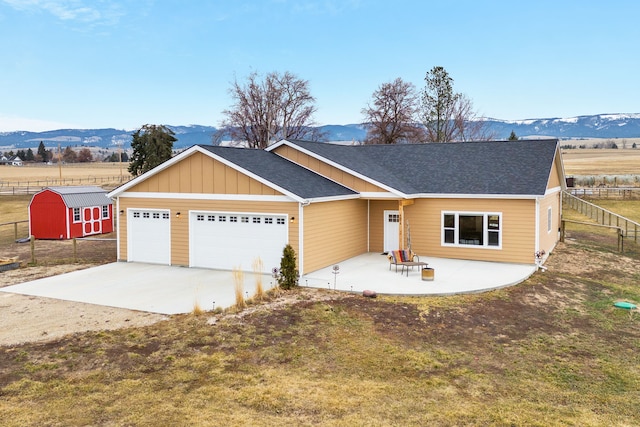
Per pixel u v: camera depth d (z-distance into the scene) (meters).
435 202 19.78
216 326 11.02
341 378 8.49
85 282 15.64
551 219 22.14
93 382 8.19
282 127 55.28
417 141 52.84
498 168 20.17
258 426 6.74
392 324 11.36
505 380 8.49
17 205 41.66
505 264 18.28
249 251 17.03
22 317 11.84
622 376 8.72
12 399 7.55
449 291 13.90
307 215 16.33
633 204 38.31
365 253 20.83
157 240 18.81
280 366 8.96
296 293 13.92
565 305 13.20
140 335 10.46
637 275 17.53
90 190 29.31
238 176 17.00
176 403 7.44
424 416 7.12
